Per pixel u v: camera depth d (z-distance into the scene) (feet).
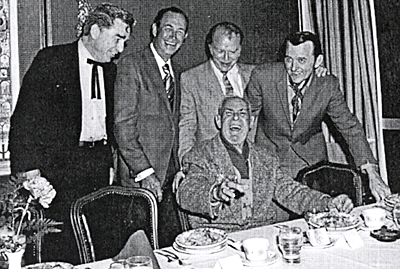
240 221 10.84
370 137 12.53
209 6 10.59
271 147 11.27
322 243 7.06
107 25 9.65
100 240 8.87
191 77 10.48
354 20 12.28
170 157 10.31
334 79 11.96
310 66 11.64
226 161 10.78
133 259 5.71
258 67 11.12
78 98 9.47
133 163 9.96
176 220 10.38
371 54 12.52
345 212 8.59
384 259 6.59
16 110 9.01
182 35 10.34
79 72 9.47
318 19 11.75
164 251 7.17
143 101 10.03
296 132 11.54
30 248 9.02
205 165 10.62
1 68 8.88
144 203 8.76
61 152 9.36
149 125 10.11
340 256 6.73
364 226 7.93
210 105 10.67
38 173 9.17
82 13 9.47
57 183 9.31
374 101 12.57
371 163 12.49
